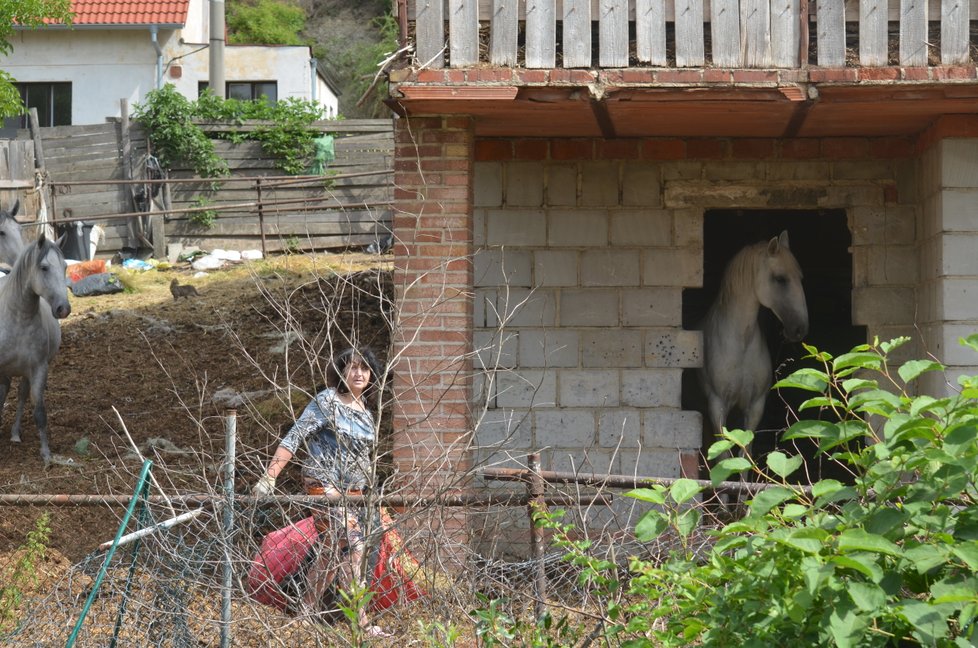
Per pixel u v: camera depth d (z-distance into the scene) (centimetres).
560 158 1127
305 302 1722
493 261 1128
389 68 968
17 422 1373
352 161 2605
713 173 1127
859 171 1123
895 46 973
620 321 1124
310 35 5216
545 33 956
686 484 466
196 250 2483
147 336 1717
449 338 995
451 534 794
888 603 407
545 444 1116
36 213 2478
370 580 667
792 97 937
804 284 1523
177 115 2592
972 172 1018
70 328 1778
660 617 542
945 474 412
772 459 457
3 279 1373
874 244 1120
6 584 802
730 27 956
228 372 1556
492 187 1129
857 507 426
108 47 3488
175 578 661
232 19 5034
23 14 1625
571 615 667
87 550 1024
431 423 987
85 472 1255
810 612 417
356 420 743
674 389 1120
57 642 690
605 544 719
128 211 2580
